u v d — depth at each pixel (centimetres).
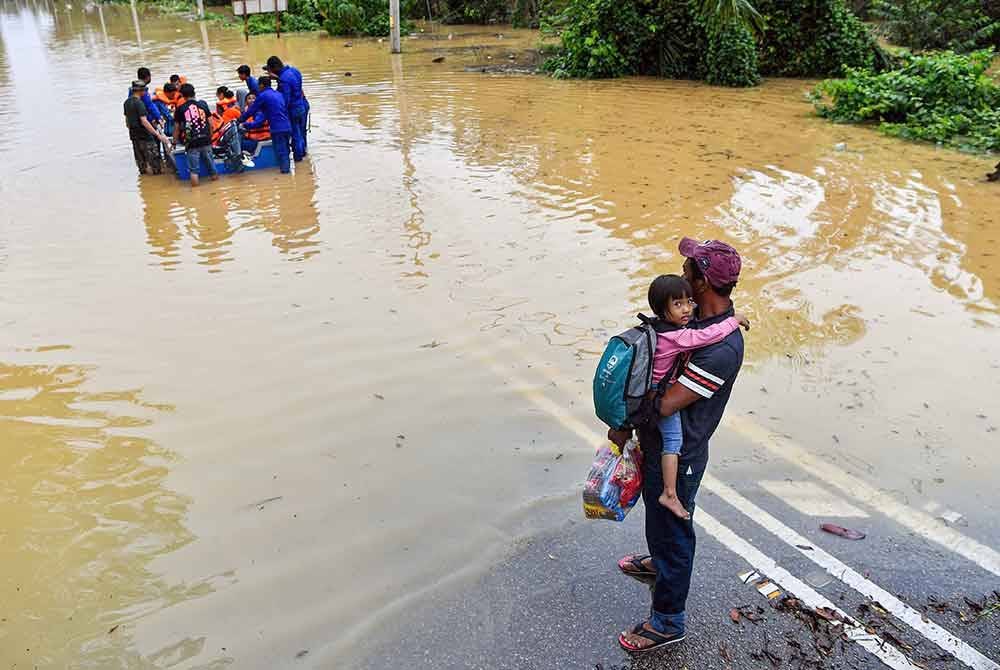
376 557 396
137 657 337
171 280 772
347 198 1030
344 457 484
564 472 463
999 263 773
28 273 796
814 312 668
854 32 1920
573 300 700
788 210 942
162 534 418
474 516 425
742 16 1744
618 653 331
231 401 550
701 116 1500
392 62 2281
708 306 301
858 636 337
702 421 304
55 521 429
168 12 4297
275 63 1159
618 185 1052
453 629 347
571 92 1769
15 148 1345
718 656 329
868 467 459
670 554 315
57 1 5538
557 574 379
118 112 1636
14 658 338
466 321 664
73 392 566
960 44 2105
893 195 999
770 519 414
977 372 566
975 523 410
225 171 1177
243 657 335
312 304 707
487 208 969
